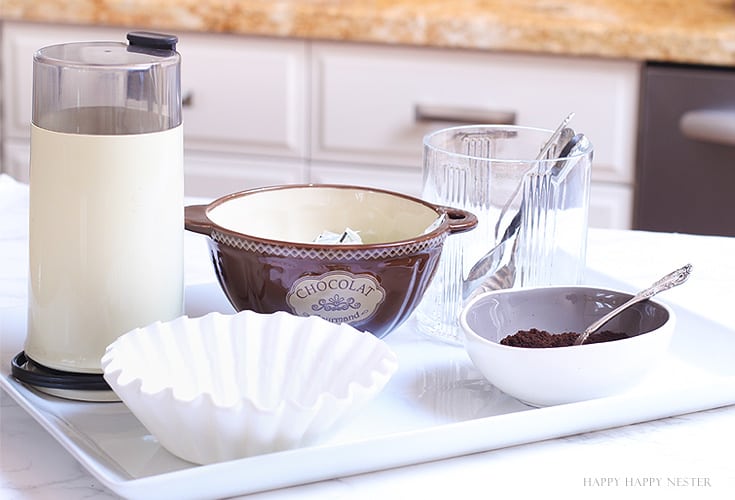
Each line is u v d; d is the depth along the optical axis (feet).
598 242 4.17
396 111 6.92
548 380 2.56
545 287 2.93
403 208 3.14
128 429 2.48
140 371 2.41
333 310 2.81
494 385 2.69
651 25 6.66
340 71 6.91
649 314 2.81
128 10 6.98
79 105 2.52
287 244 2.72
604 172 6.83
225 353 2.52
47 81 2.53
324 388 2.44
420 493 2.28
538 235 3.13
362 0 7.29
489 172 3.07
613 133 6.73
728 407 2.74
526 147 3.37
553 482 2.34
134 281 2.60
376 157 7.05
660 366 2.93
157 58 2.59
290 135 7.10
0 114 7.39
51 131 2.53
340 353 2.50
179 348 2.51
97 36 7.14
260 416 2.16
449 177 3.14
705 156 6.64
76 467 2.37
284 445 2.26
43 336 2.64
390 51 6.83
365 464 2.33
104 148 2.51
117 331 2.61
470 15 6.76
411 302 2.91
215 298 3.34
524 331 2.80
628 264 3.90
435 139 3.31
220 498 2.24
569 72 6.69
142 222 2.58
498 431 2.44
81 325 2.60
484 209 3.09
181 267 2.73
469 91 6.81
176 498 2.18
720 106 6.54
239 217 3.10
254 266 2.78
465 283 3.10
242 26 6.86
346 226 3.21
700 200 6.72
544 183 3.09
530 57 6.70
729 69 6.55
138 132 2.55
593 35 6.54
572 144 3.12
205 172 7.25
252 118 7.10
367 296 2.81
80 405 2.59
